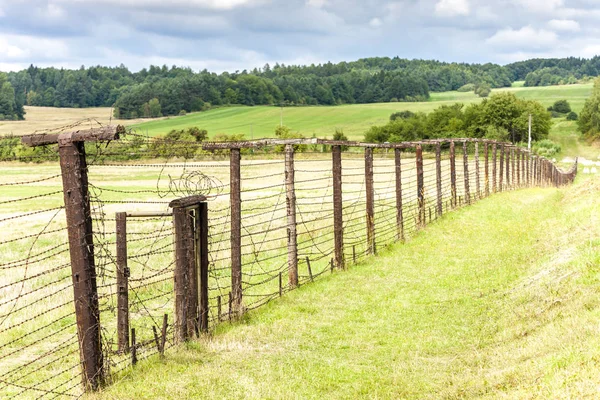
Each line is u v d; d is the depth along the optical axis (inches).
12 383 395.9
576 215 812.6
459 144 3164.4
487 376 325.7
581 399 247.6
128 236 1087.6
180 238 462.9
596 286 410.9
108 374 384.8
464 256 779.4
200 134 4340.6
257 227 1115.9
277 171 2596.0
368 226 829.2
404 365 399.5
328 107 7628.0
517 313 454.3
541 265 587.5
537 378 288.4
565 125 6127.0
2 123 5713.6
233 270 556.7
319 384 377.1
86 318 368.2
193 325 473.7
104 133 354.6
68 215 362.6
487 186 1566.2
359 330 494.6
